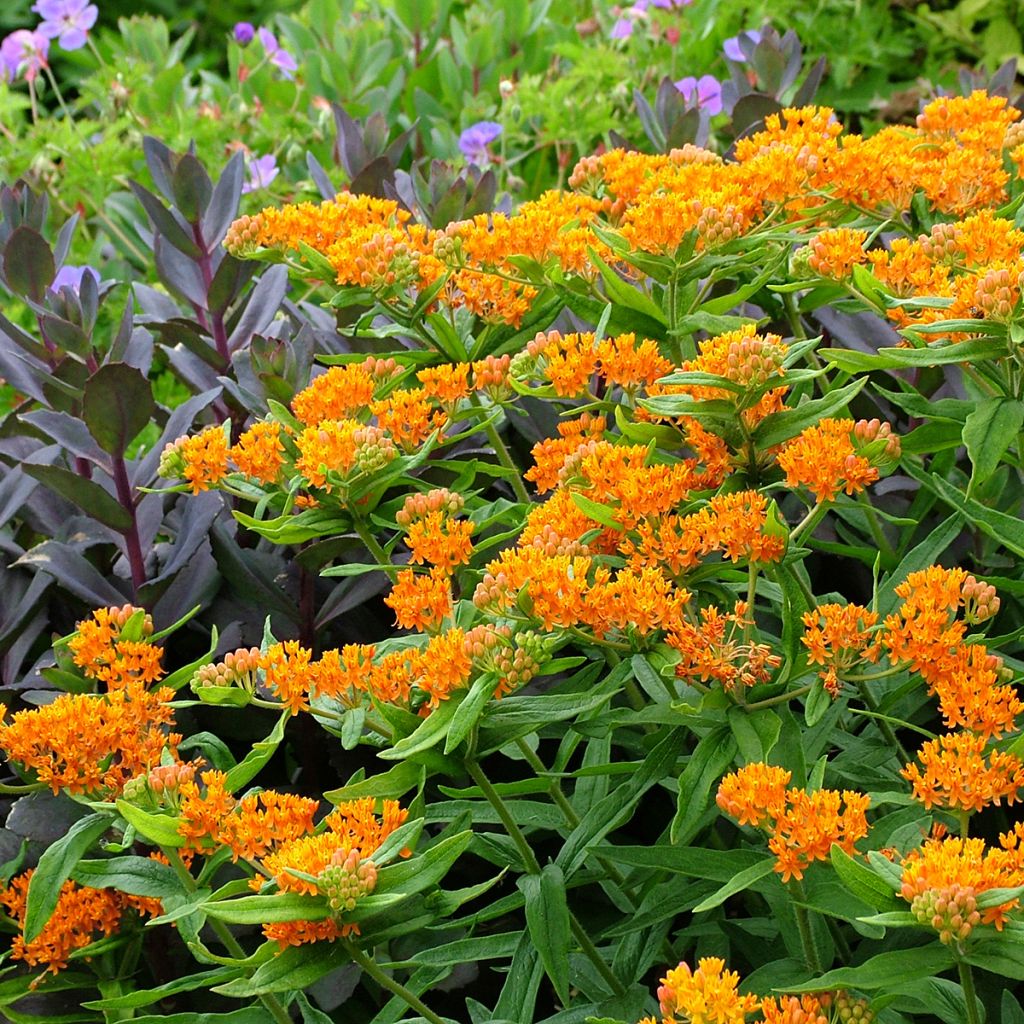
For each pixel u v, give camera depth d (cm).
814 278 131
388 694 117
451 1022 114
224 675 119
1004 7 267
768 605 139
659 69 246
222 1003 134
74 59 290
